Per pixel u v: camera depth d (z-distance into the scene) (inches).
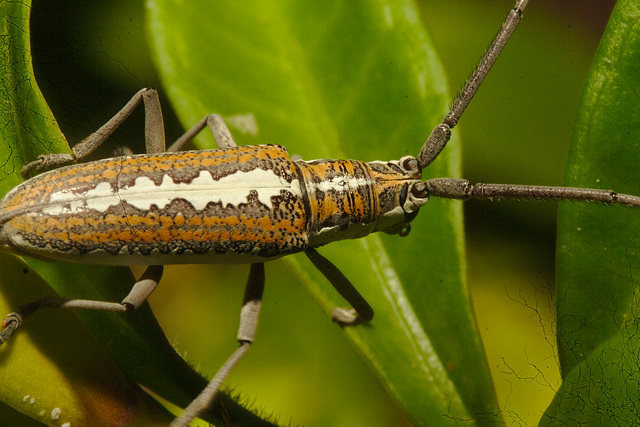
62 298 6.2
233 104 6.5
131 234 6.4
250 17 6.5
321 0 6.5
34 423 6.1
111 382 6.2
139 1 6.6
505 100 7.3
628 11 6.2
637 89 6.2
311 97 6.5
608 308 6.2
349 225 6.6
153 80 6.7
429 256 6.4
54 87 6.4
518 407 6.6
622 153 6.3
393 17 6.5
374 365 6.3
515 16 6.6
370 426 6.9
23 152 6.2
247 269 7.1
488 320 7.1
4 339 6.1
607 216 6.2
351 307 6.4
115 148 6.6
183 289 7.1
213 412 6.2
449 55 7.3
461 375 6.3
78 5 6.5
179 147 6.6
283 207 6.5
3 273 6.2
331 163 6.6
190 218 6.5
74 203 6.4
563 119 7.3
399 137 6.5
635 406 6.1
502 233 7.2
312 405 7.0
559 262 6.3
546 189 6.5
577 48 7.4
